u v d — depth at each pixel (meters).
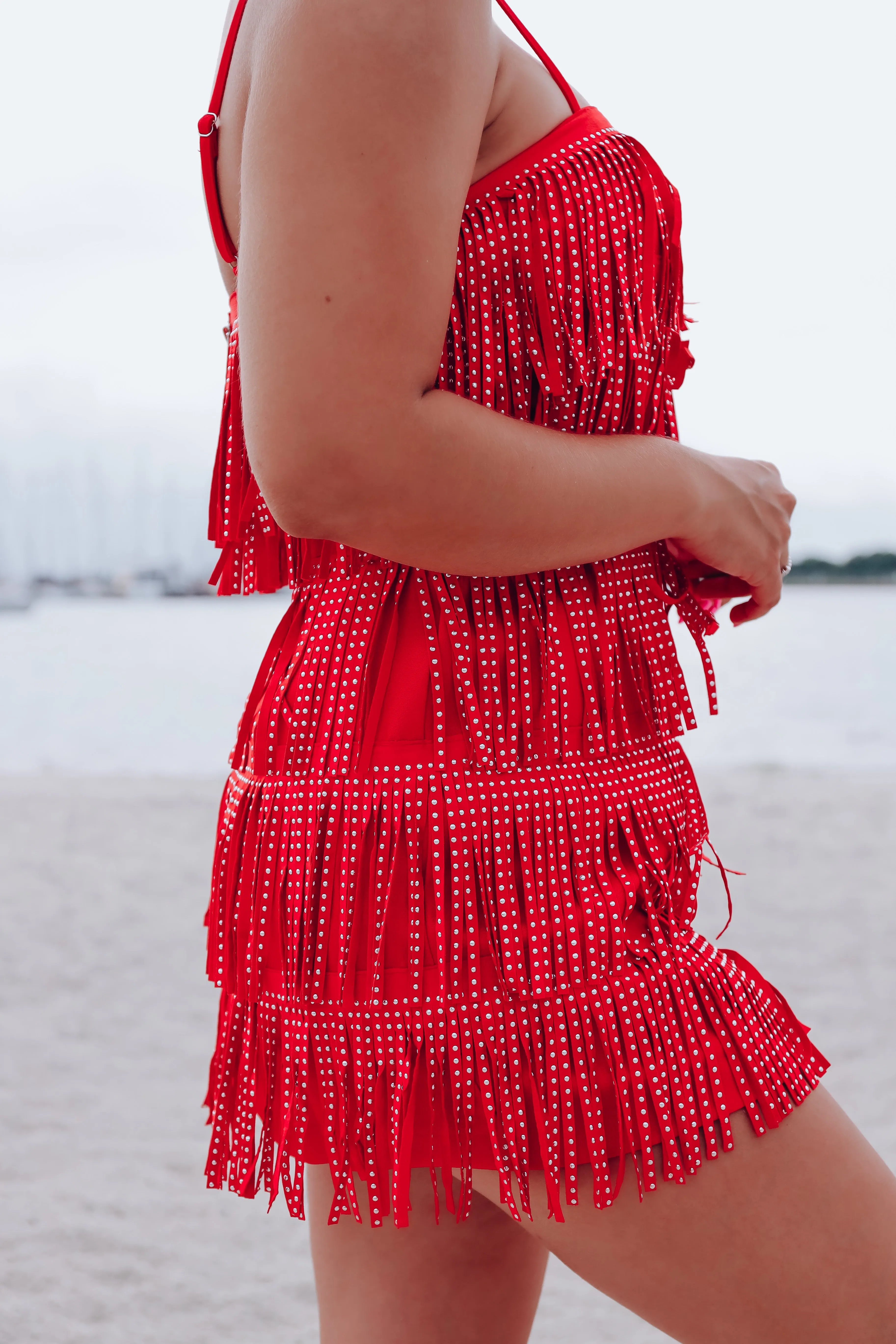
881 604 35.41
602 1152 0.71
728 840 5.13
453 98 0.63
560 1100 0.71
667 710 0.81
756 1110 0.73
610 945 0.73
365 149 0.61
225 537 0.85
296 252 0.61
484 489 0.65
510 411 0.76
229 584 0.88
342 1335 0.97
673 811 0.79
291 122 0.62
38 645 24.14
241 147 0.77
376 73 0.61
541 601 0.76
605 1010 0.72
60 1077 2.64
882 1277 0.73
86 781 7.36
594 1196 0.72
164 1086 2.60
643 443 0.77
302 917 0.75
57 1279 1.81
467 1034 0.71
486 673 0.74
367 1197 0.94
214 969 0.86
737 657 20.91
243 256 0.65
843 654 21.30
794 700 15.95
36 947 3.68
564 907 0.73
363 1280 0.97
